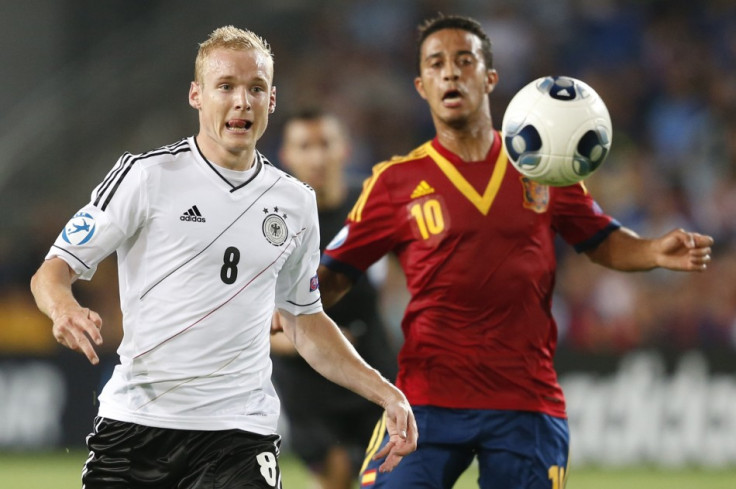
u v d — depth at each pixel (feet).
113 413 52.29
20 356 159.74
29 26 226.58
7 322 192.65
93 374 158.61
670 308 175.73
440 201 64.03
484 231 63.31
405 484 62.28
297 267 55.88
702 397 146.30
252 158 53.52
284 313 57.47
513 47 230.07
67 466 146.51
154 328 51.60
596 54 230.89
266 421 53.72
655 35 230.68
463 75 64.23
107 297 188.65
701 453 145.89
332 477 86.94
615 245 66.95
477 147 65.21
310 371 86.17
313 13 244.42
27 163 223.51
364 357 86.94
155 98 236.43
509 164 64.80
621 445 147.13
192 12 244.22
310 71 235.20
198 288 51.57
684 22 231.30
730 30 228.84
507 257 63.26
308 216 55.16
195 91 53.83
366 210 65.92
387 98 228.84
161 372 51.57
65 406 158.30
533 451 62.85
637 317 175.32
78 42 233.35
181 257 51.47
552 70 230.27
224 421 52.19
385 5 241.55
